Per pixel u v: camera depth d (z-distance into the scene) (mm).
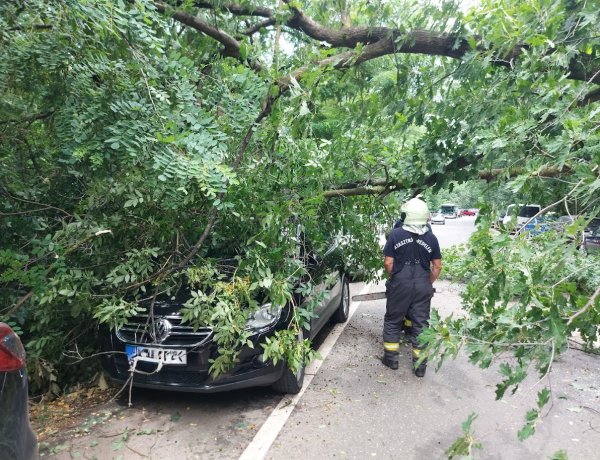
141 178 3684
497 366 4898
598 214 2027
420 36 4047
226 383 3707
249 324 3801
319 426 3672
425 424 3717
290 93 3535
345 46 4410
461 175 3887
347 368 4934
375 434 3559
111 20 2947
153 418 3814
